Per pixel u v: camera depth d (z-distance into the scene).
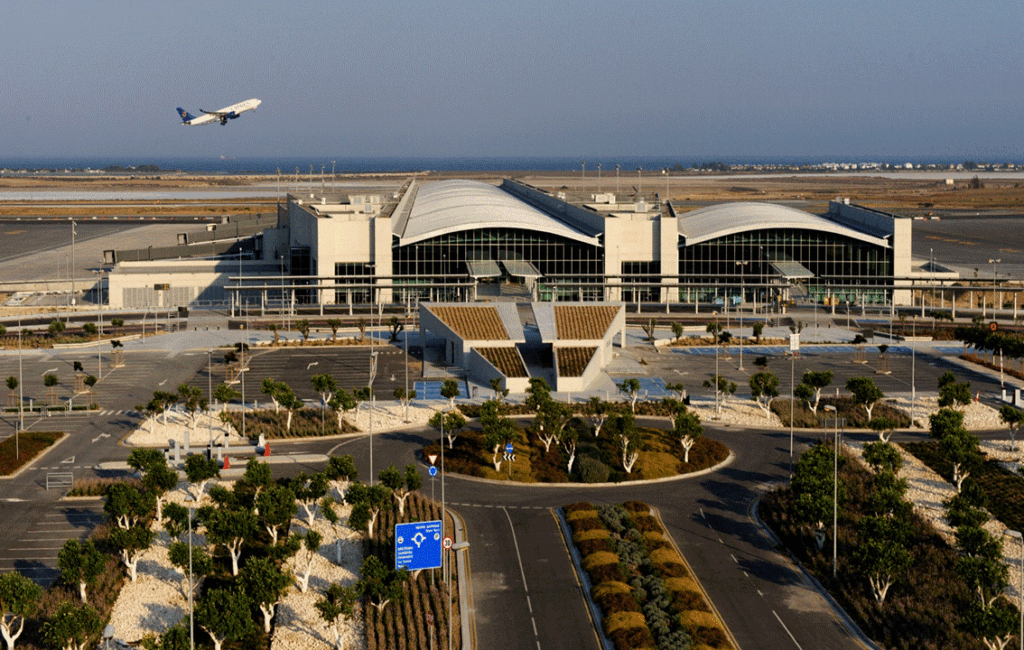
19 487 121.75
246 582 89.12
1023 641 82.31
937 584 96.44
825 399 160.25
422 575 97.94
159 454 116.06
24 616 83.31
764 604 93.75
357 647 85.94
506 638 86.81
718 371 178.75
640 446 127.31
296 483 108.06
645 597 93.50
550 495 120.50
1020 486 122.31
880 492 108.44
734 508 117.25
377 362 184.50
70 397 160.38
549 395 142.88
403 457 132.88
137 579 96.88
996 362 187.50
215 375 174.50
